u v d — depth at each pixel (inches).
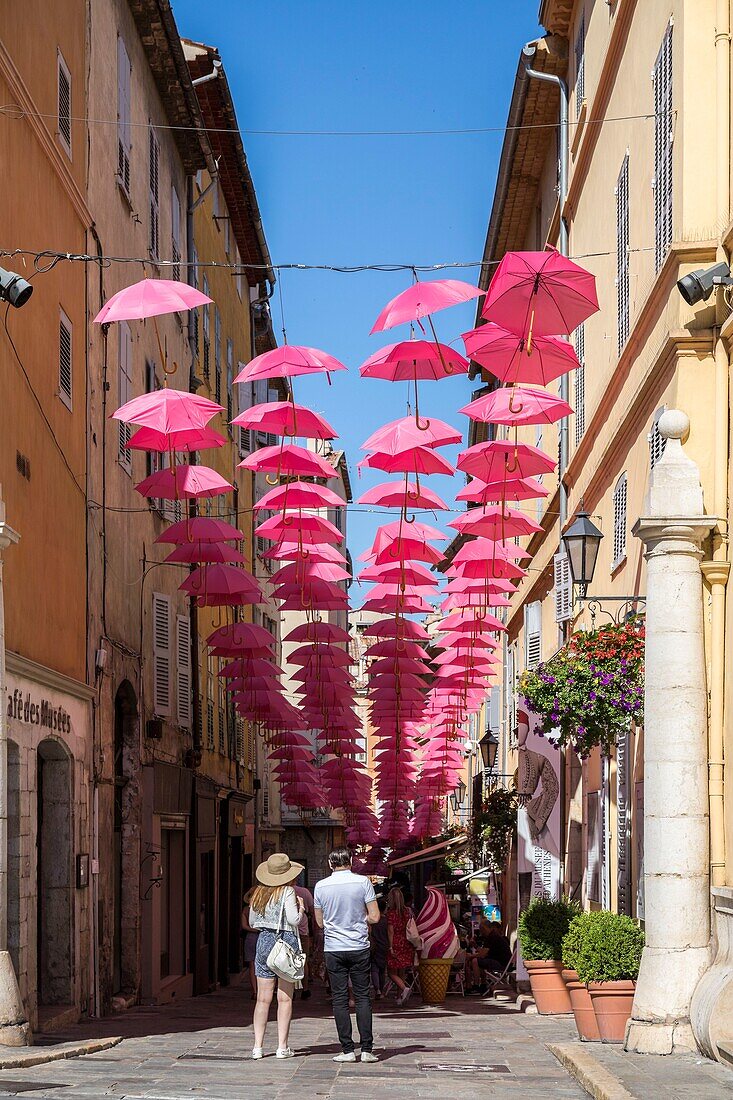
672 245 523.8
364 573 793.6
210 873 1218.0
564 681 585.6
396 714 1051.3
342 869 486.9
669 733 478.6
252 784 1686.8
